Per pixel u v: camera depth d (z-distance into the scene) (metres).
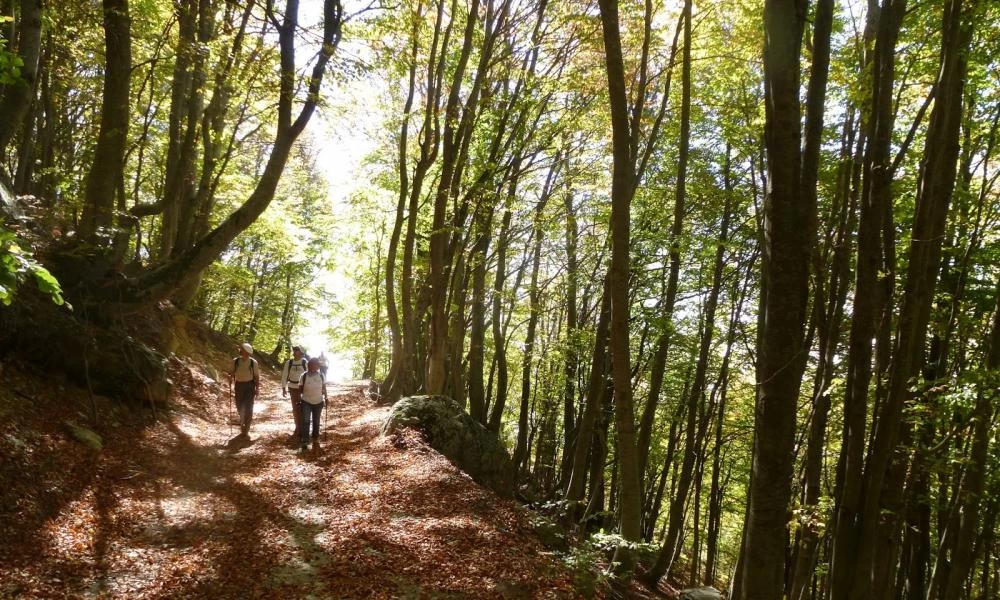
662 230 14.79
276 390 19.73
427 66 17.12
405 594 5.39
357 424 12.84
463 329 17.33
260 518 6.75
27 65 8.49
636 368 16.39
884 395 6.94
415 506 7.68
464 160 14.39
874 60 6.50
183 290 18.14
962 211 10.30
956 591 7.92
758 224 11.03
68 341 8.51
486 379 29.75
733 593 10.16
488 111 14.75
